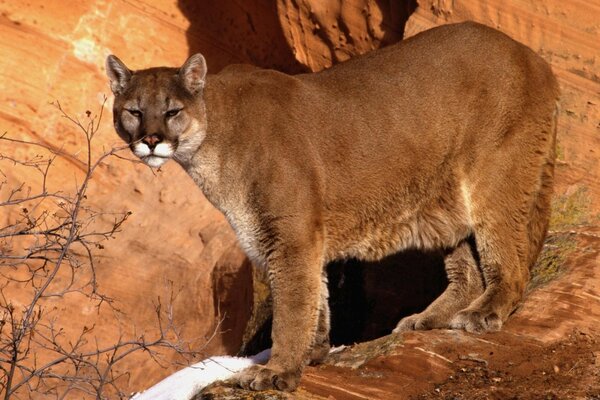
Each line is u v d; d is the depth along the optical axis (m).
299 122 10.85
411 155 11.28
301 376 10.29
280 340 10.30
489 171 11.45
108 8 19.98
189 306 19.56
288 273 10.43
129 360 19.06
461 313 11.24
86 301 19.44
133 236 19.83
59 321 19.20
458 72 11.41
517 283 11.49
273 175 10.51
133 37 20.16
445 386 9.97
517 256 11.56
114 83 11.29
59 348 10.70
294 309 10.36
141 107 10.92
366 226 11.38
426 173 11.42
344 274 15.42
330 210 11.06
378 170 11.18
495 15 14.17
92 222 19.06
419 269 14.68
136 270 19.73
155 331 19.53
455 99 11.35
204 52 20.34
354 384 10.10
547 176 11.92
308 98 11.05
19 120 19.62
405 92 11.30
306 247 10.48
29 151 19.56
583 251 12.45
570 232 13.05
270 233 10.52
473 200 11.51
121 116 11.12
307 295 10.39
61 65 19.81
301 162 10.63
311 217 10.57
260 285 17.16
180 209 19.95
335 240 11.24
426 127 11.30
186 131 10.79
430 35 11.65
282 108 10.85
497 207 11.49
